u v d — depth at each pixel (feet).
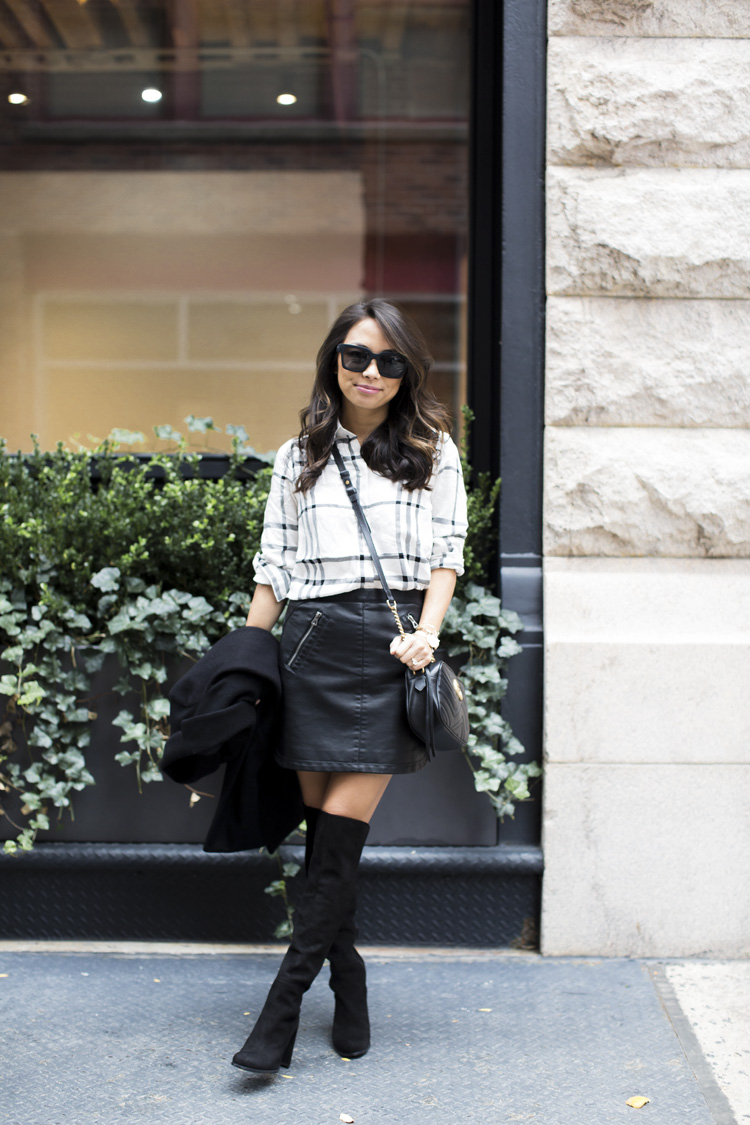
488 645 9.29
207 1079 7.08
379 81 16.98
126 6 15.57
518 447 9.87
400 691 6.96
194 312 23.57
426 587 7.20
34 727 9.34
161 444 15.94
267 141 20.35
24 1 15.66
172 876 9.49
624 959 9.36
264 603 7.47
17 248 22.08
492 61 10.96
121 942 9.52
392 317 6.86
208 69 16.98
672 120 9.63
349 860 7.07
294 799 7.84
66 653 9.40
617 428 9.78
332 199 20.51
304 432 7.25
